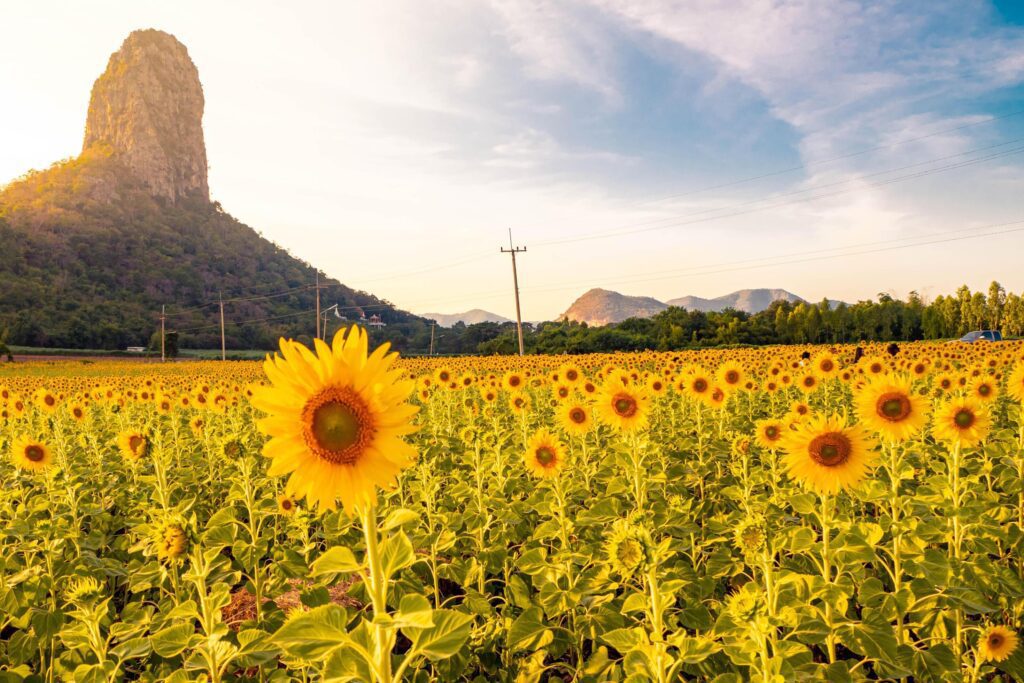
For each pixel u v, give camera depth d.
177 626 3.93
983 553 5.14
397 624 2.44
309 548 5.55
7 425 13.15
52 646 4.90
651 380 11.48
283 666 4.73
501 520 6.44
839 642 4.06
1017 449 7.05
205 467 9.91
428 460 8.92
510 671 4.77
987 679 4.73
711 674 4.04
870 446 4.54
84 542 6.46
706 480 8.66
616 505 5.71
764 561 3.49
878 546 5.10
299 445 2.44
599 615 4.62
